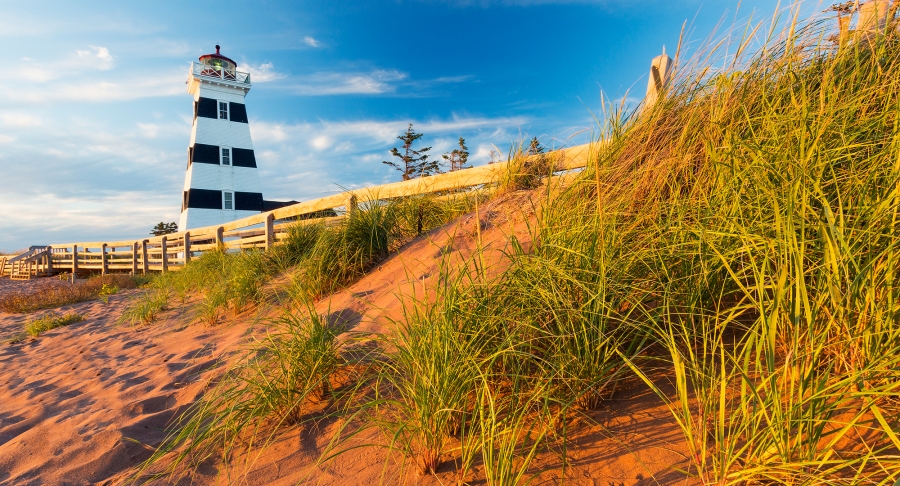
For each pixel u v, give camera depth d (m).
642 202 2.67
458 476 1.69
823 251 1.53
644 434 1.66
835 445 1.35
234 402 2.49
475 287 2.22
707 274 1.89
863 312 1.37
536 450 1.72
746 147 1.97
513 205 4.55
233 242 10.81
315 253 5.08
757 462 1.29
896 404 1.35
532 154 5.18
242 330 4.40
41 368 4.69
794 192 1.43
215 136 33.81
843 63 2.55
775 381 1.24
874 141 1.94
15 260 22.73
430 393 1.81
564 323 1.97
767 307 1.58
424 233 5.29
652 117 3.25
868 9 2.80
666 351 1.98
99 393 3.49
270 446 2.21
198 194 32.44
